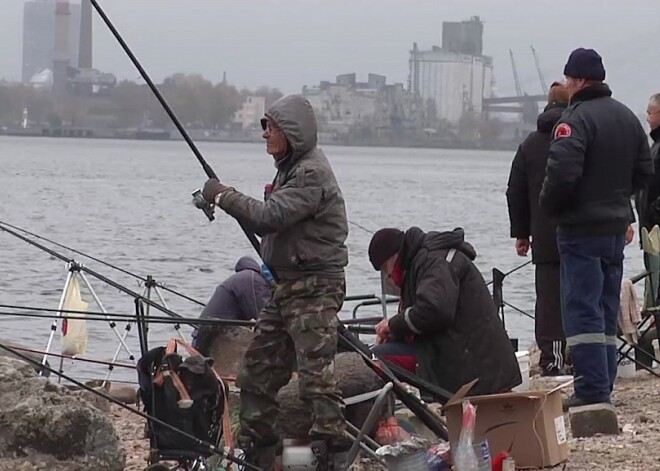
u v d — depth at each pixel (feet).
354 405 40.81
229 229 212.43
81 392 51.19
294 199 35.81
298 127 36.19
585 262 45.83
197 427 36.47
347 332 40.32
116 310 94.22
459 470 36.63
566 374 54.90
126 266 151.02
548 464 39.63
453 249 41.91
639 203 59.77
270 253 36.88
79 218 230.07
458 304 41.47
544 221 54.49
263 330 37.93
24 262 145.69
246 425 38.22
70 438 39.04
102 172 440.45
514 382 41.63
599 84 45.85
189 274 145.89
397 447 36.22
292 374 41.04
